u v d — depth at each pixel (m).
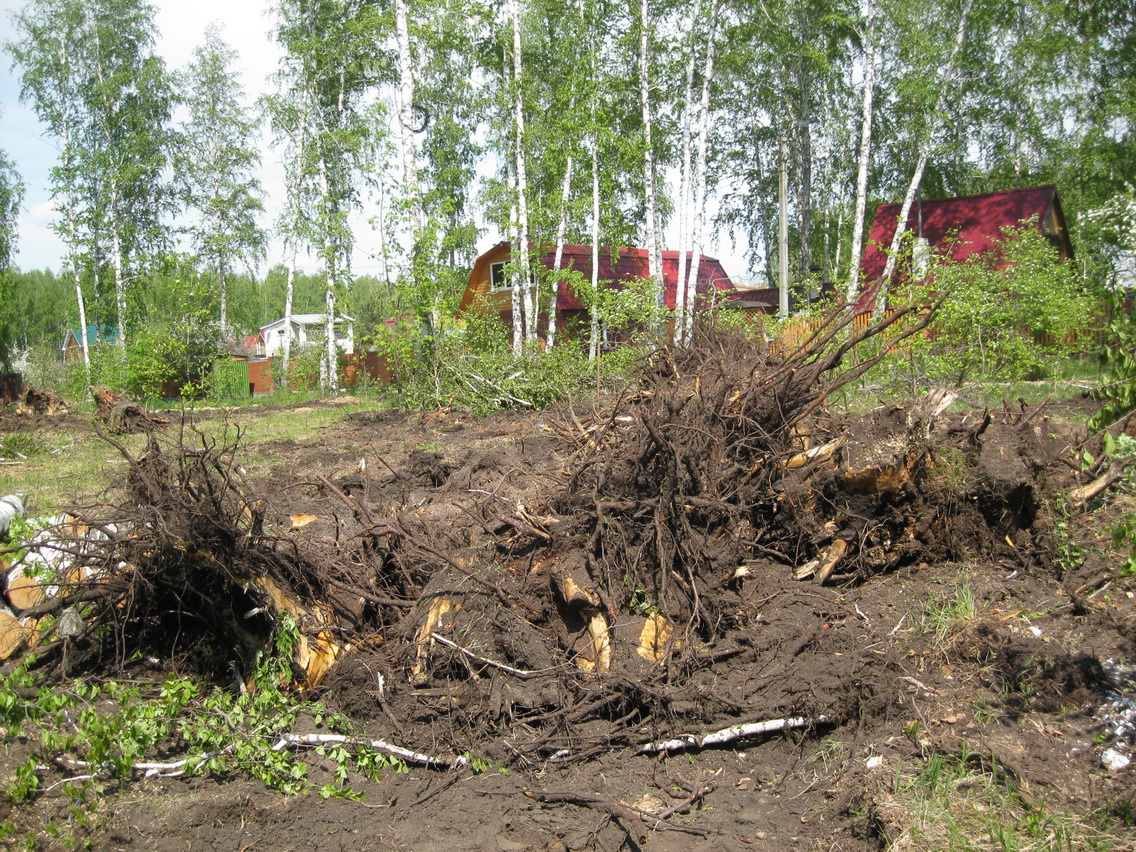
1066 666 4.37
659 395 5.93
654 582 5.08
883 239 26.66
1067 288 15.97
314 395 28.34
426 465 9.53
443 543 5.65
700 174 21.55
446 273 19.45
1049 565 5.60
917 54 22.78
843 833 3.73
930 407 6.03
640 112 24.88
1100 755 3.84
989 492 5.83
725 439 5.82
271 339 51.41
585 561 5.10
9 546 5.68
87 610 5.05
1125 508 5.90
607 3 23.89
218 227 32.19
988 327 14.52
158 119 30.19
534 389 17.39
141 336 24.78
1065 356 15.44
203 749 4.30
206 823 3.83
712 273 33.78
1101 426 6.19
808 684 4.64
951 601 5.24
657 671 4.71
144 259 28.86
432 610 5.04
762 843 3.74
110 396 18.00
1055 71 26.81
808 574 5.68
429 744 4.49
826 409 6.78
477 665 4.82
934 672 4.69
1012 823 3.50
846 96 29.89
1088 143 26.05
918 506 5.90
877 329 6.19
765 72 28.16
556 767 4.38
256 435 15.30
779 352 6.75
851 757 4.23
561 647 4.99
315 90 27.89
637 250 31.48
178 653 5.12
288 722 4.53
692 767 4.36
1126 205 10.20
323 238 27.39
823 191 31.12
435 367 18.31
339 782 4.18
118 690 4.64
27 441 14.23
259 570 4.83
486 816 3.93
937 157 28.39
